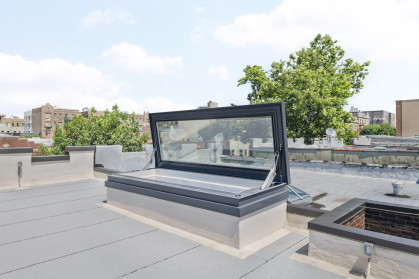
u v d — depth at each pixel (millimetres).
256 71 45562
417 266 3418
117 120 26297
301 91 34344
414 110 62438
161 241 5270
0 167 9961
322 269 4176
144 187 6719
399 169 16844
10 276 3943
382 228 5410
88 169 12227
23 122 157500
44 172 10922
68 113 137875
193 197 5637
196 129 8539
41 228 5957
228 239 5043
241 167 7508
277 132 6430
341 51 43594
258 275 4020
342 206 5270
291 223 6133
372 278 3797
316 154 21609
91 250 4859
